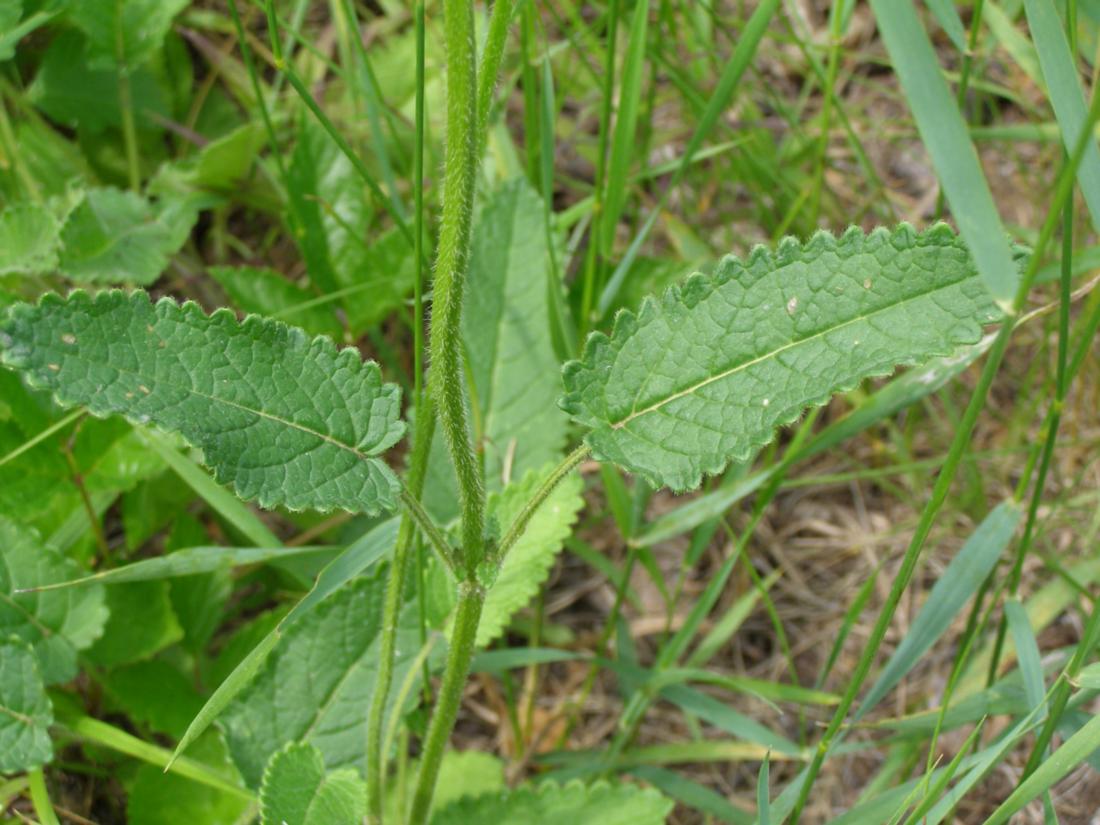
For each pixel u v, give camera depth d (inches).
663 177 16.9
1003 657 12.2
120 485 11.7
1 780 10.6
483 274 13.1
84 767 11.6
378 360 14.9
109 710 12.1
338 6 15.3
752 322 7.3
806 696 11.4
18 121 15.4
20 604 10.6
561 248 13.5
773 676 14.1
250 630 12.0
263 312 13.4
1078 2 10.4
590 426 7.5
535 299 13.1
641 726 13.6
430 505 12.3
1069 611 13.9
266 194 15.3
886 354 7.1
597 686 13.9
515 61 16.2
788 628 14.4
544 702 13.8
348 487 7.3
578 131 17.0
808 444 11.4
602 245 12.1
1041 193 15.9
